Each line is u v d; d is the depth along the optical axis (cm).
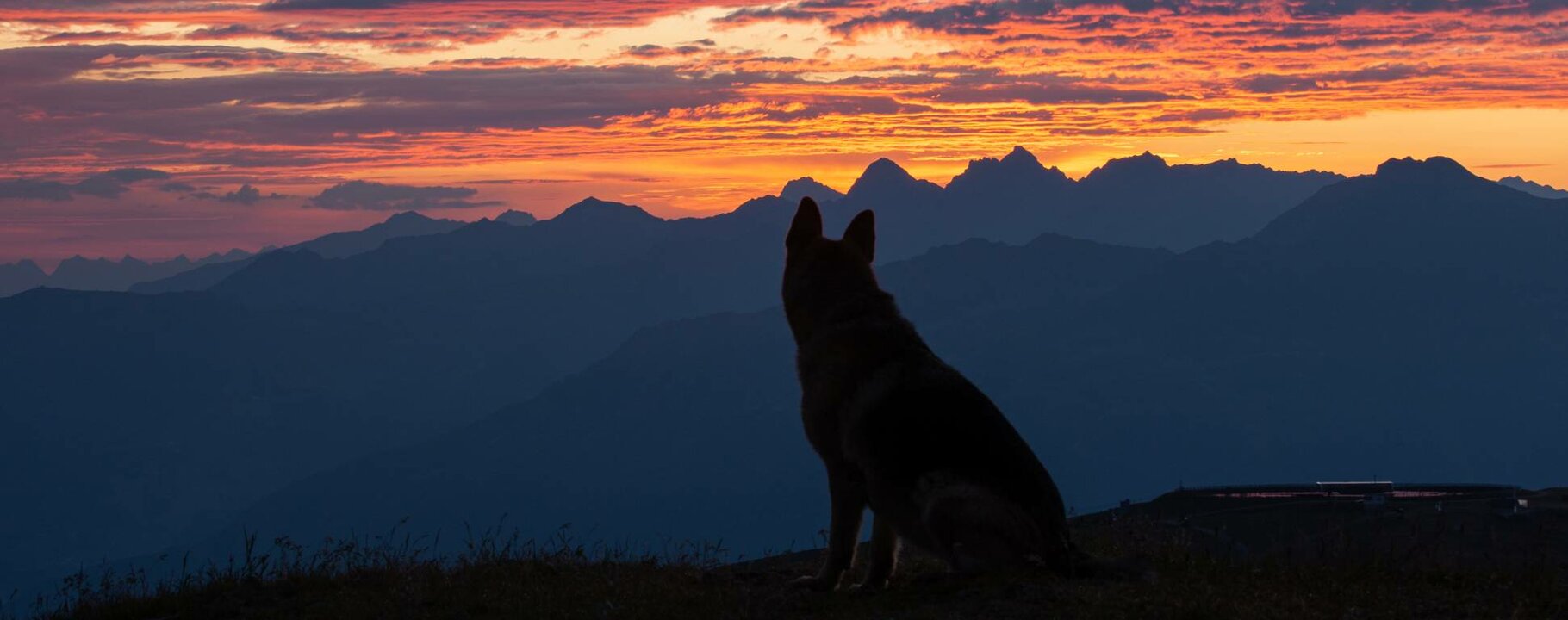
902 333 984
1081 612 856
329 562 1269
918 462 929
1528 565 1119
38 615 1218
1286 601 934
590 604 1041
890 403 948
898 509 952
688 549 1293
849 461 980
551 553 1312
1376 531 1289
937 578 987
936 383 952
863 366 969
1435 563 1129
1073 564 947
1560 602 962
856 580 1103
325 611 1074
